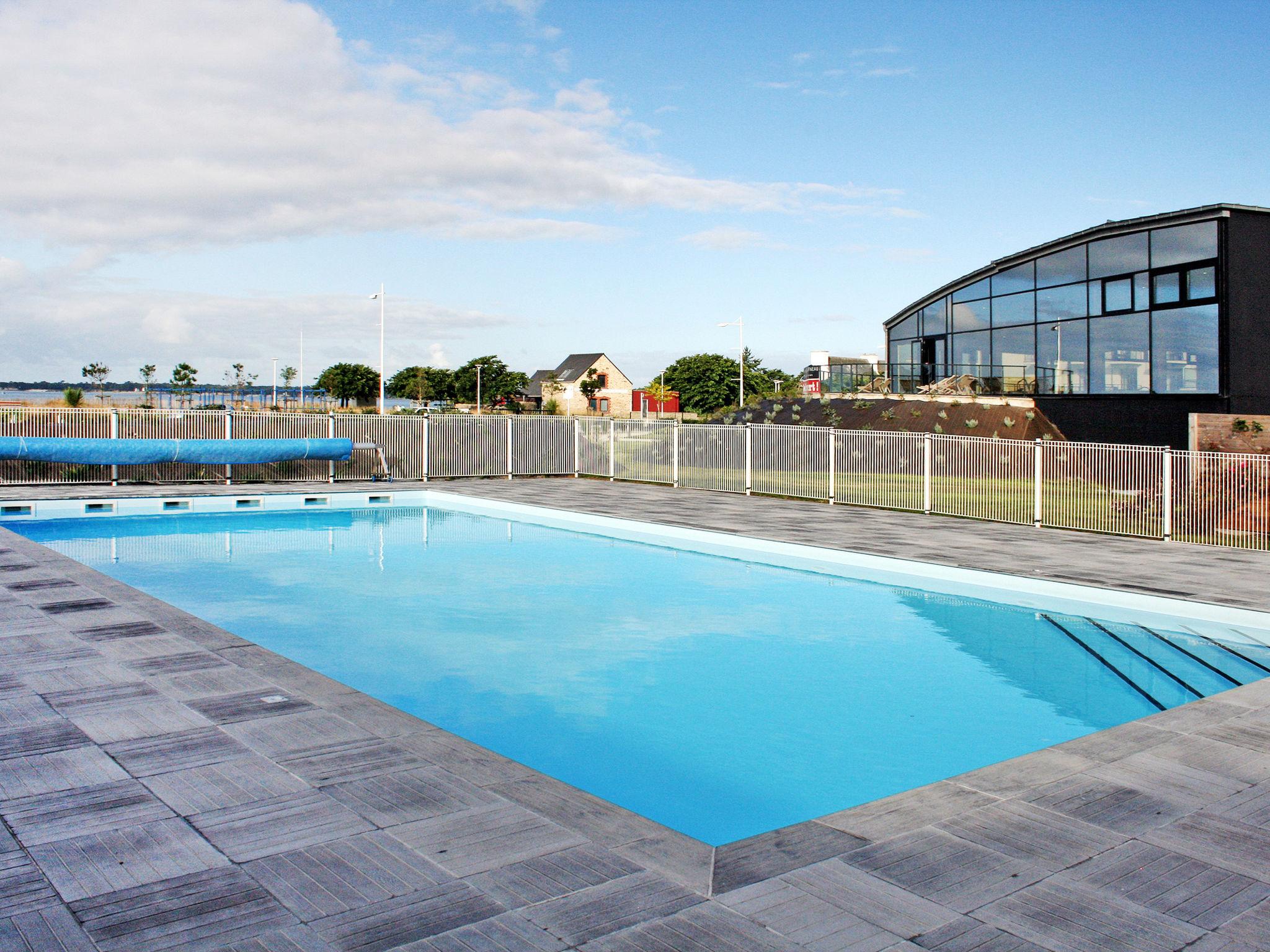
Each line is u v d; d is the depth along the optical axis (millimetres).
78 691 7039
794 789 6406
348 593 12875
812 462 22688
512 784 5363
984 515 19016
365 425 27656
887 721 7785
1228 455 15664
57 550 16219
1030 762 5938
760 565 15117
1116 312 24438
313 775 5453
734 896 4113
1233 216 21609
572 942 3709
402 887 4145
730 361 78500
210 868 4312
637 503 21969
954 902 4090
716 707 8141
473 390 91125
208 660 7910
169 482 25234
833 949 3689
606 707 8141
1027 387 27328
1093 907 4059
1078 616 11531
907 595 12836
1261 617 10344
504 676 9055
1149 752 6133
